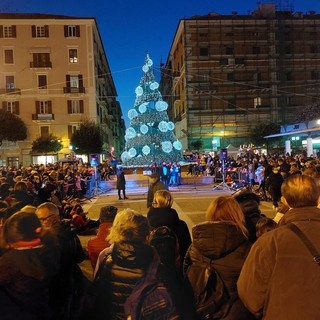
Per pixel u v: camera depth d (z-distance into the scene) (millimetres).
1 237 2941
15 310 2711
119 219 2938
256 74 55625
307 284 2121
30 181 13758
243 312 3107
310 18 56406
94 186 25156
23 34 50594
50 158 50625
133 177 30219
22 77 50594
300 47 56281
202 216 13477
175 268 3588
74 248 4434
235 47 55312
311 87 56125
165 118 33500
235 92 55344
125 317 2643
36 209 4441
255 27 55406
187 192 22438
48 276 2885
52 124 51000
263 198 16828
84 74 51375
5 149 50062
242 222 3348
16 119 47562
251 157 29328
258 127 51719
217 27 55031
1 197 10539
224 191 22344
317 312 2088
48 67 50625
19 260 2773
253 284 2309
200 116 54906
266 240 2328
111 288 2750
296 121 40969
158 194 5082
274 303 2180
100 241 4980
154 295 2635
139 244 2791
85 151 47250
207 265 3188
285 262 2189
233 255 3160
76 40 51188
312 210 2373
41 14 54719
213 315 3098
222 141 55156
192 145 53688
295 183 2443
